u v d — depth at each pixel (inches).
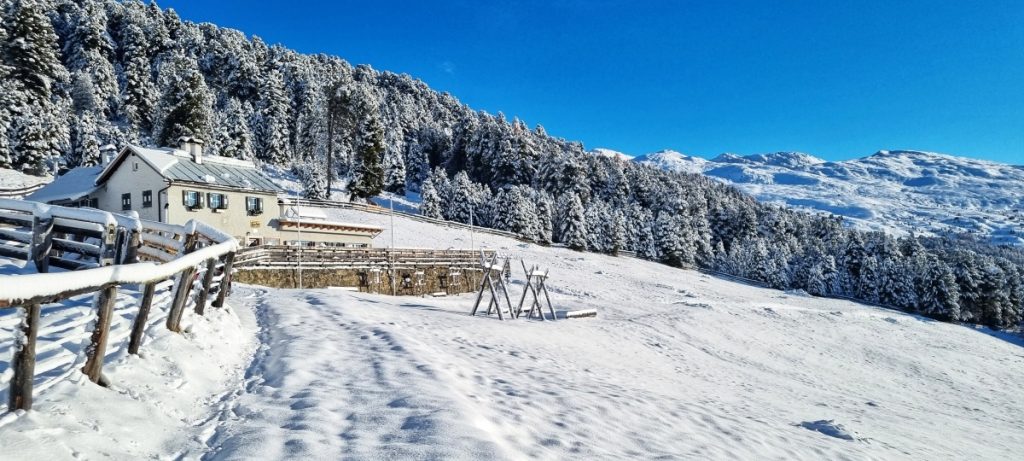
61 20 4023.1
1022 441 542.6
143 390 192.5
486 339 529.0
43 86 2321.6
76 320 189.3
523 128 4431.6
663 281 2101.4
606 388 359.3
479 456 170.2
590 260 2316.7
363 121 2637.8
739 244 3747.5
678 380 531.8
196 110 2332.7
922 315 2630.4
